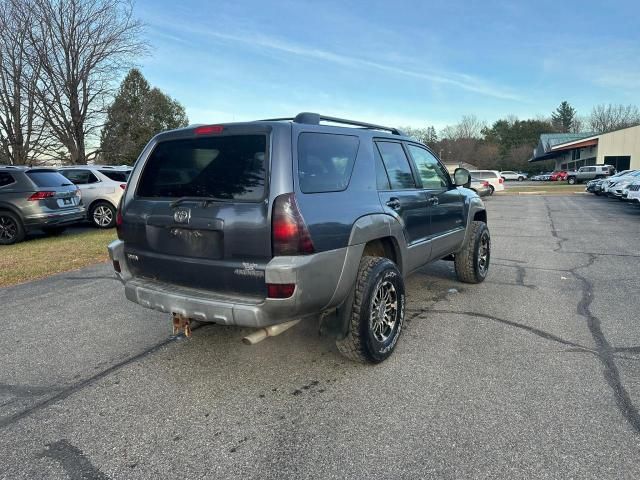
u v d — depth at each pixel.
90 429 2.70
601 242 9.27
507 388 3.05
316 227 2.81
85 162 23.73
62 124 22.52
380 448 2.45
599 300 5.01
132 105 25.94
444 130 104.94
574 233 10.73
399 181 4.03
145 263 3.36
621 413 2.73
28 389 3.21
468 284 5.74
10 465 2.38
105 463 2.38
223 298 2.91
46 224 9.58
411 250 4.00
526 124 96.25
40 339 4.12
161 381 3.28
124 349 3.86
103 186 11.83
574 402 2.86
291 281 2.69
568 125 111.88
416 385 3.13
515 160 89.44
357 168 3.44
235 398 3.02
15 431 2.69
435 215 4.53
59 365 3.58
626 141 48.03
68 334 4.23
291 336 4.03
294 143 2.90
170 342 3.98
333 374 3.32
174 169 3.24
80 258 7.72
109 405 2.96
